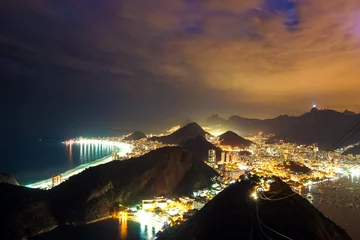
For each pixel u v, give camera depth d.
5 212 113.69
